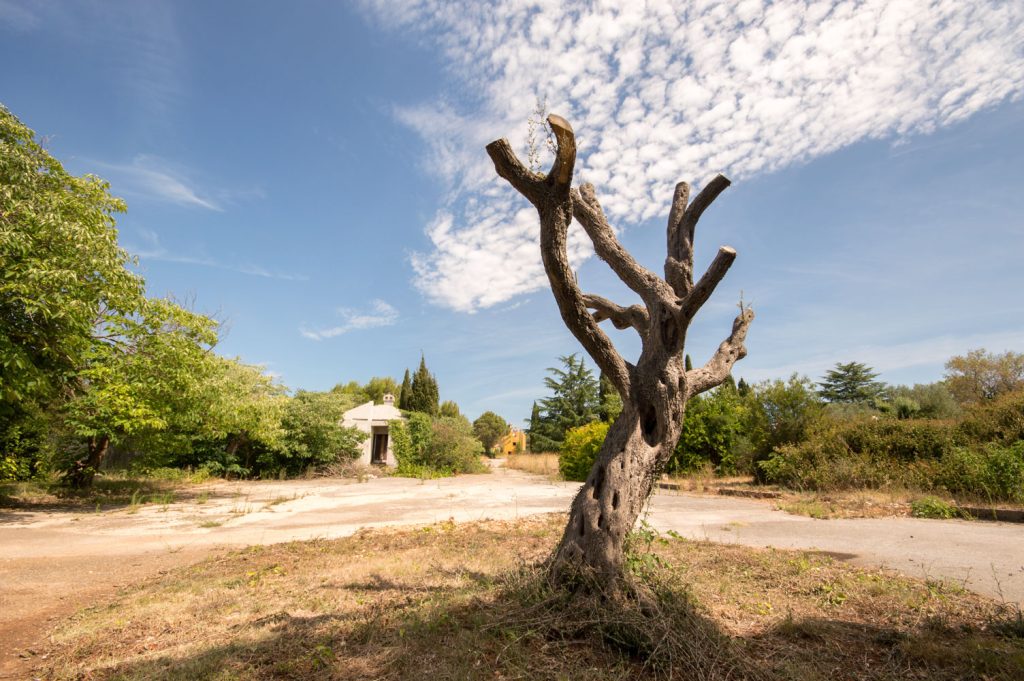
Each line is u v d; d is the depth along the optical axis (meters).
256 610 4.21
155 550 7.10
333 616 3.91
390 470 24.78
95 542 7.70
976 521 8.61
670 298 4.67
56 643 3.73
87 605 4.71
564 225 3.80
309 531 8.54
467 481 20.62
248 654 3.23
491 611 3.76
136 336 11.90
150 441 13.52
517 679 2.82
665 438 4.46
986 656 3.12
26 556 6.73
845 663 3.18
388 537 7.61
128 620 4.07
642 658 3.17
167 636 3.71
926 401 25.42
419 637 3.41
